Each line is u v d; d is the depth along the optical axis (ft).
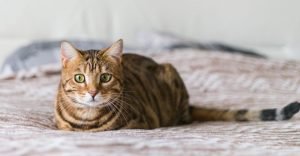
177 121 6.47
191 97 7.64
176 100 6.43
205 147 3.98
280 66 8.71
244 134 5.01
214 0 10.93
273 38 11.25
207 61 8.51
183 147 3.88
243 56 8.87
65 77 5.16
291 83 8.20
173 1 10.77
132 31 10.63
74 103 5.12
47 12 10.31
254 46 11.18
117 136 4.16
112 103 5.14
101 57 5.12
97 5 10.46
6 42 10.08
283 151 4.11
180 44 9.72
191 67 8.38
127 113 5.19
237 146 4.15
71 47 5.07
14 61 8.91
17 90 7.47
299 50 11.02
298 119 6.02
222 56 8.68
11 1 10.18
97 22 10.46
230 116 6.25
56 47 9.12
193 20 10.91
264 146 4.33
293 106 5.96
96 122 5.13
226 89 7.96
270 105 7.02
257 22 11.13
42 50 9.05
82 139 3.87
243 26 11.10
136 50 9.07
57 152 3.52
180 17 10.84
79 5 10.39
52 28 10.37
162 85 6.30
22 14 10.23
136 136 4.26
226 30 11.07
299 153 4.01
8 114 5.27
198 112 6.53
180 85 6.55
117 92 5.16
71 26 10.36
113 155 3.47
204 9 10.93
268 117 6.06
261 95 7.63
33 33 10.31
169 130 4.99
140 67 6.22
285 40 11.23
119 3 10.55
